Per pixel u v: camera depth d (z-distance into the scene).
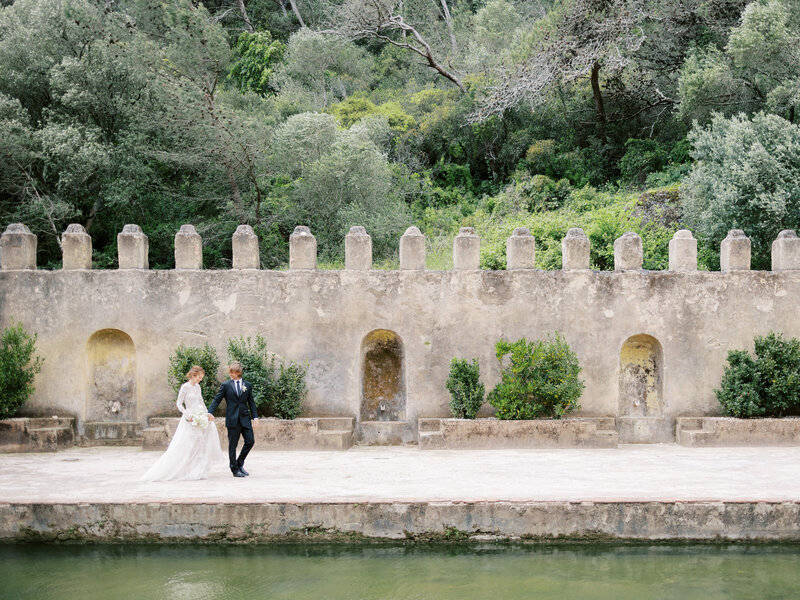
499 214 24.67
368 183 24.45
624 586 8.48
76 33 24.75
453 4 45.31
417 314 15.00
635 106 29.38
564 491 10.15
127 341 15.31
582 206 24.09
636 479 11.02
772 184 18.91
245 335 15.01
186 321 15.02
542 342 14.45
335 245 23.52
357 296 15.03
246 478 11.32
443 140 30.98
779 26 22.48
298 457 13.36
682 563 9.16
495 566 9.11
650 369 15.36
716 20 26.84
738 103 24.42
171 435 14.29
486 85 29.61
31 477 11.50
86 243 15.16
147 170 23.86
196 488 10.53
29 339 14.66
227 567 9.09
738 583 8.55
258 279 15.05
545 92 28.38
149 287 15.02
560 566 9.10
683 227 20.30
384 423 14.93
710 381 15.00
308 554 9.46
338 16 38.16
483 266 19.17
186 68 23.02
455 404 14.57
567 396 14.15
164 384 14.95
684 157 26.16
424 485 10.66
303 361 15.00
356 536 9.59
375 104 35.00
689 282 15.02
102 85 24.00
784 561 9.19
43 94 24.92
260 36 36.88
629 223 20.22
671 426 14.91
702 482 10.77
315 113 26.11
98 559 9.34
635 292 14.99
